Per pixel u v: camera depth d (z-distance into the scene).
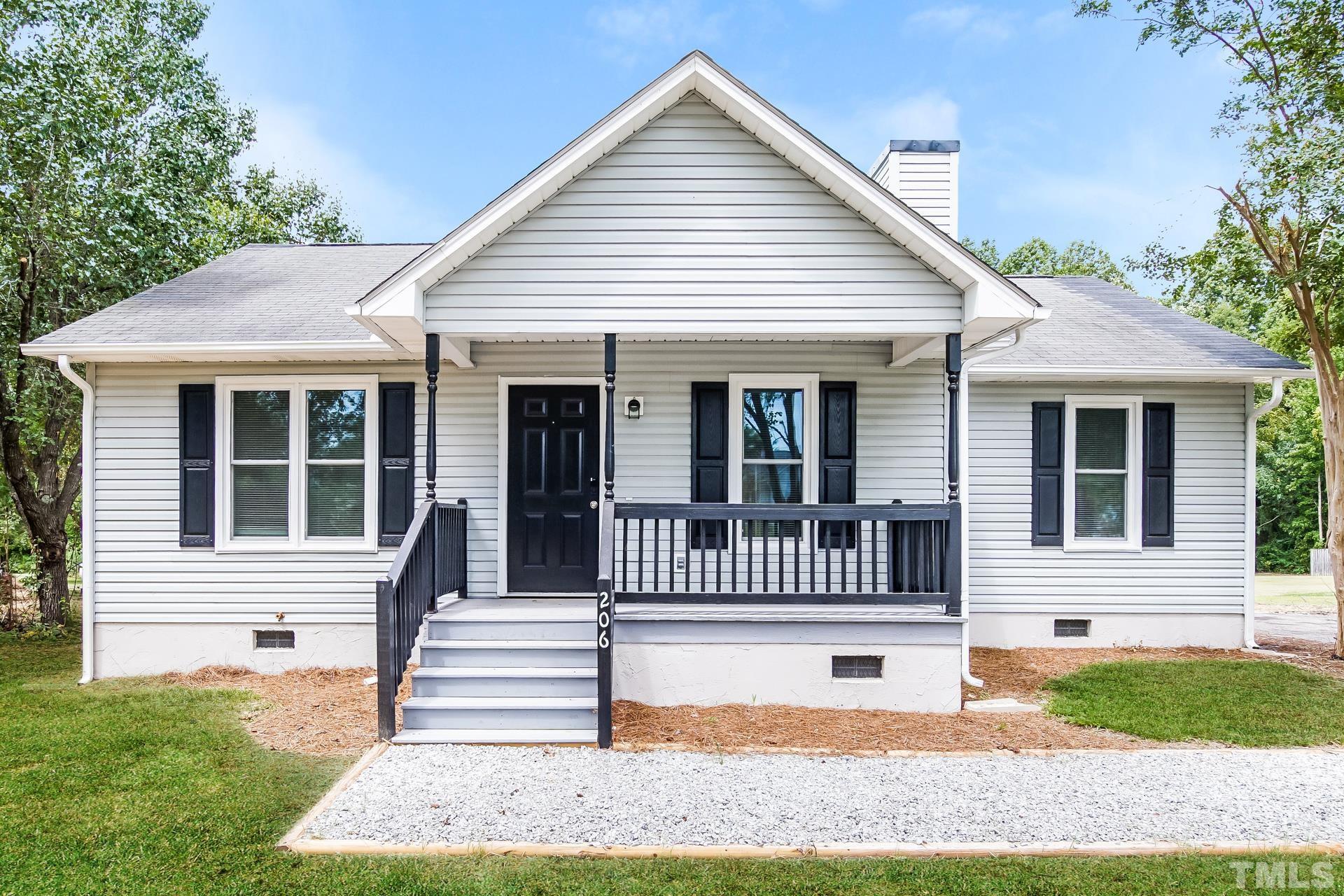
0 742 5.01
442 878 3.28
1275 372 7.61
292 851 3.50
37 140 8.99
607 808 3.95
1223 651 7.90
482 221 5.47
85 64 9.73
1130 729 5.32
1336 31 7.46
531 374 7.13
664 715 5.45
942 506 5.67
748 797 4.11
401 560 5.20
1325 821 3.88
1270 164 7.50
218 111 13.66
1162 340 8.36
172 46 12.98
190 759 4.68
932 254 5.50
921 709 5.67
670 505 5.69
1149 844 3.61
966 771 4.52
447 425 7.12
